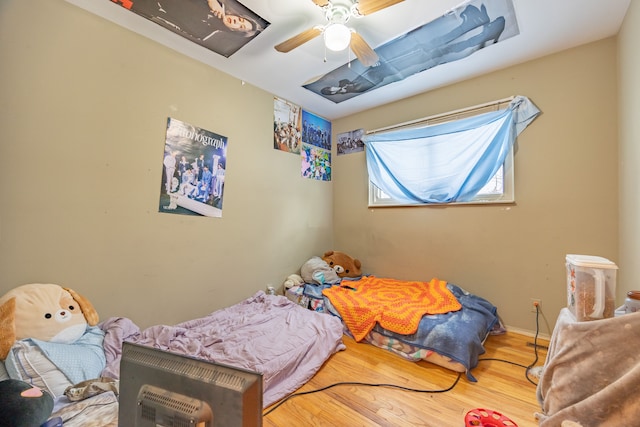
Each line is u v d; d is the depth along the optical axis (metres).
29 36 1.51
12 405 0.88
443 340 1.82
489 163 2.44
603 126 2.02
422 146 2.85
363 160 3.44
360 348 2.11
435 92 2.82
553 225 2.21
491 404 1.45
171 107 2.12
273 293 2.93
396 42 2.04
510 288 2.39
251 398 0.55
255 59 2.28
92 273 1.74
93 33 1.74
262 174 2.83
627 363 1.00
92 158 1.74
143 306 1.98
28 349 1.22
